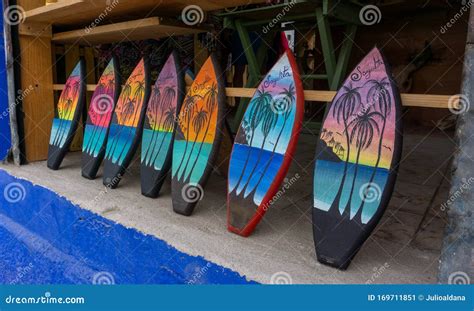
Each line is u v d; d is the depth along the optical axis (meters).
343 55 3.84
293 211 2.19
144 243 1.88
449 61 5.87
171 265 1.76
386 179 1.48
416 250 1.71
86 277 2.15
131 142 2.52
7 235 2.76
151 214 2.11
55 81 3.56
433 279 1.45
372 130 1.55
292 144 1.77
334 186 1.60
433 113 6.07
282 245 1.74
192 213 2.12
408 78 6.20
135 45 4.30
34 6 3.16
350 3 3.51
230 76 5.76
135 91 2.64
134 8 2.62
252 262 1.58
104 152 2.75
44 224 2.58
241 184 1.88
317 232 1.60
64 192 2.46
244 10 3.71
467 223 1.25
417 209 2.26
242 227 1.83
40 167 3.13
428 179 2.94
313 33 6.41
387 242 1.80
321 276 1.48
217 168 2.91
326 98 1.77
